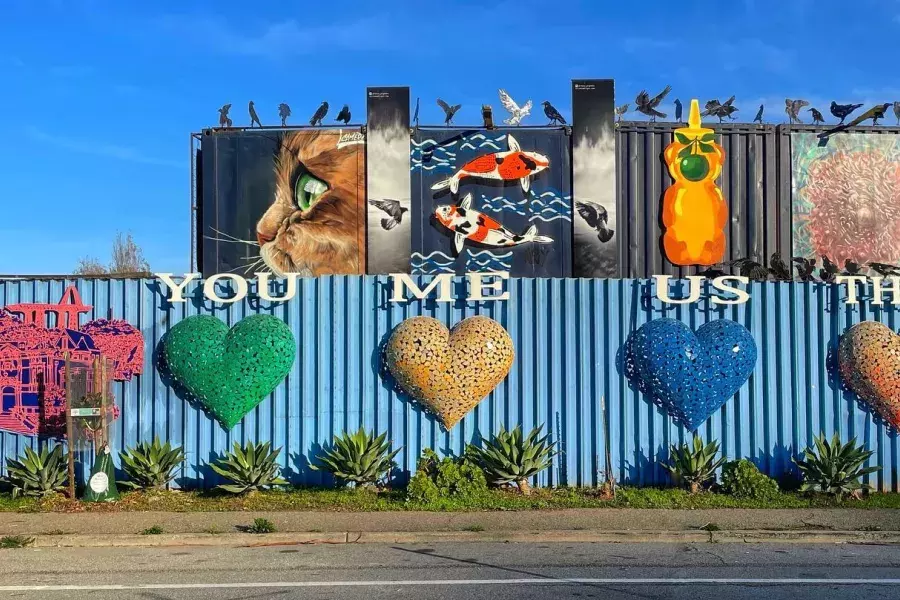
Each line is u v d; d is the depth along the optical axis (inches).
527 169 600.7
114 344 483.2
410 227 596.7
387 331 493.4
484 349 478.0
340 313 494.3
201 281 493.7
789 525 402.6
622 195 609.0
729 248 610.5
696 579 318.3
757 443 498.0
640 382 493.7
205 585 309.9
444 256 597.6
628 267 604.7
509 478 470.0
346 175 600.1
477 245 597.9
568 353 494.0
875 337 491.5
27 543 379.9
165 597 294.5
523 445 470.6
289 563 344.8
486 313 496.4
